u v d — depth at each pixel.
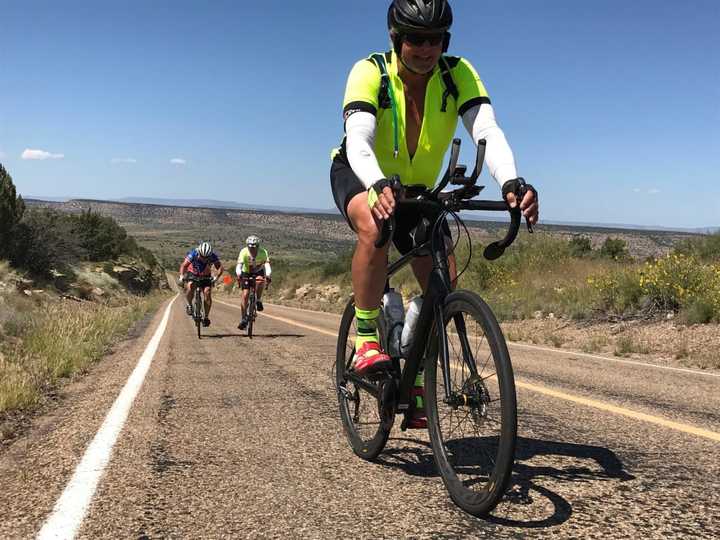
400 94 2.64
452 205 2.33
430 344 2.58
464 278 18.14
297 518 2.26
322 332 12.00
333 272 36.06
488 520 2.21
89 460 3.04
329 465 2.96
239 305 31.12
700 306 9.86
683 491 2.52
